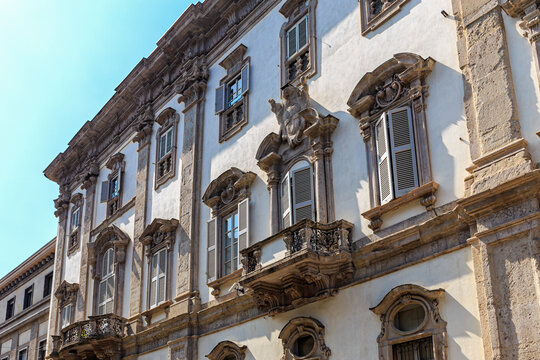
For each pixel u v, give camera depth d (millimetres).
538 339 11484
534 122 12852
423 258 14258
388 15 17156
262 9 22344
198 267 21672
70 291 30375
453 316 13281
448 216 13867
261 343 17938
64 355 25031
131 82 28453
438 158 14711
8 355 38750
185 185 23438
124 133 29969
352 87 17625
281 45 20828
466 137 14234
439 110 15008
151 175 26438
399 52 16562
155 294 23359
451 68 15023
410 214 14984
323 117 17719
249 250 17438
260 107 20984
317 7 19812
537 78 13000
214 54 24359
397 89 16078
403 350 14195
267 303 17750
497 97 13547
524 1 13539
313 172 17781
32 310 37250
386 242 15109
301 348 16781
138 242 25547
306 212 17516
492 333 12164
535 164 12516
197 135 23672
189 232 22281
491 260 12617
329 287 16031
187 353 20375
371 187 16156
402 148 15398
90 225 30734
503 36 13852
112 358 23812
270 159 19141
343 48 18328
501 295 12289
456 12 15242
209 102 23891
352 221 16391
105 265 27734
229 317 19531
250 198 20047
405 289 14234
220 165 22094
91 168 31922
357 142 16922
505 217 12578
